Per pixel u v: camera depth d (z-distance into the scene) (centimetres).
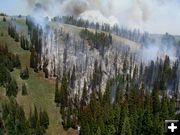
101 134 14838
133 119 14938
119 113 15300
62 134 17138
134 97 17312
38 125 16275
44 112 16988
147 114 14850
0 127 15575
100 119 15288
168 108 16150
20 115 16112
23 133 15562
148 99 17050
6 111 16212
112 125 14888
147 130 14600
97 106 17112
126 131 14112
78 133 17225
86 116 16425
